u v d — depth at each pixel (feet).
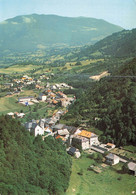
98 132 542.16
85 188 349.82
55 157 385.70
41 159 357.41
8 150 326.85
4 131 349.00
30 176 317.22
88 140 503.61
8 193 275.59
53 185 323.98
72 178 375.86
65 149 463.42
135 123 490.90
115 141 495.00
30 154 351.05
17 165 314.14
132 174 391.04
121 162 430.61
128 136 479.00
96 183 365.40
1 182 281.95
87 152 482.69
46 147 401.90
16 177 297.12
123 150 468.34
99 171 402.11
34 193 299.58
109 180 374.84
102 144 504.84
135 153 448.65
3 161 306.35
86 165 424.87
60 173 352.08
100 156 440.86
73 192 337.72
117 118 527.81
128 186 357.61
